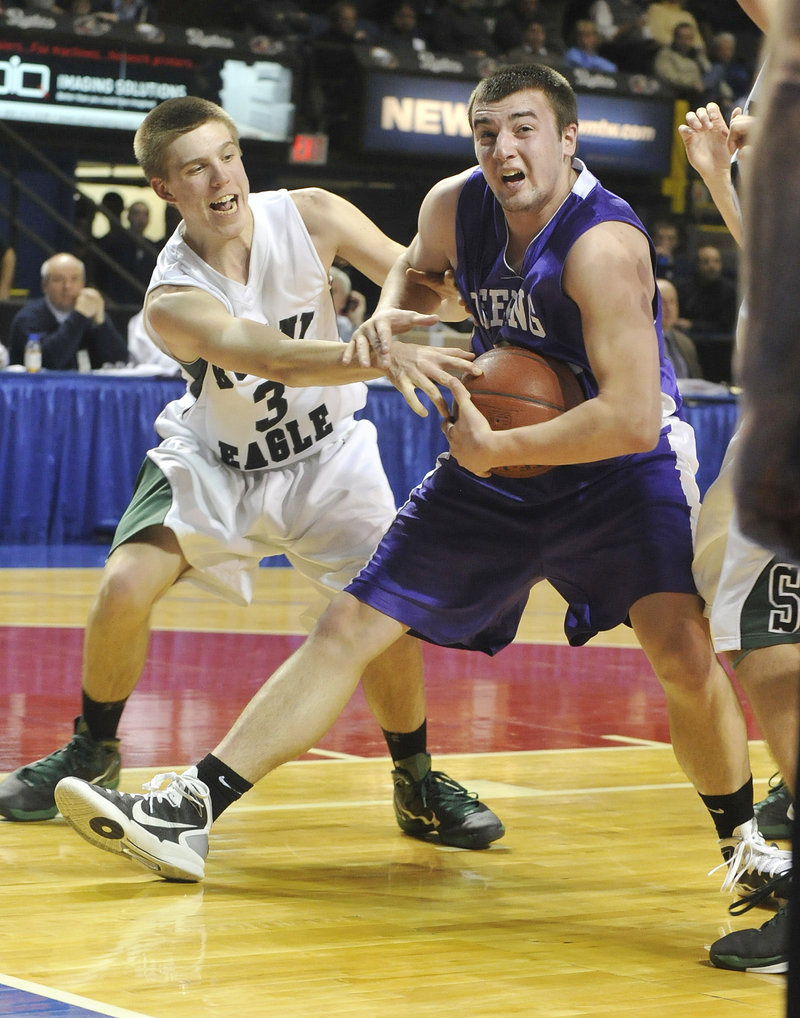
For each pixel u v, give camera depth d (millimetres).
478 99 7570
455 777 11312
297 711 7938
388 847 9164
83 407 26828
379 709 9344
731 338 36594
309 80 41156
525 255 7688
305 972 6453
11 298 32344
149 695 14367
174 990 6109
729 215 8023
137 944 6816
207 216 8867
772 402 2691
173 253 9102
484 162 7566
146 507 9484
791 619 6863
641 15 47062
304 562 9688
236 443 9484
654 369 7328
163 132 8789
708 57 48406
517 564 8094
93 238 36188
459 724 13648
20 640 17438
